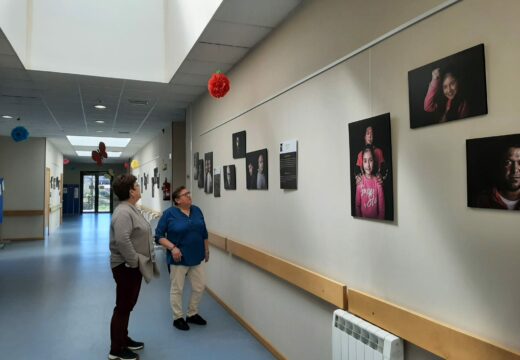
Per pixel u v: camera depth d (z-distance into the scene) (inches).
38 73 178.1
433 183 65.5
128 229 116.3
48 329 152.6
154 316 168.1
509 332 53.3
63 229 525.7
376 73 79.4
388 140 75.2
